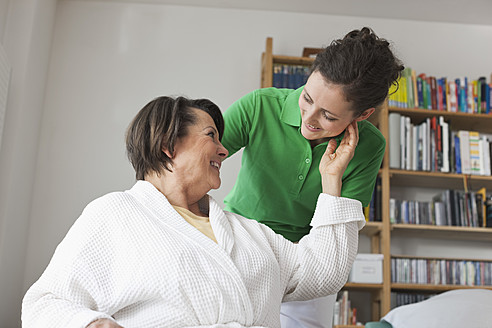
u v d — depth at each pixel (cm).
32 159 358
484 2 397
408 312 219
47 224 360
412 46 418
